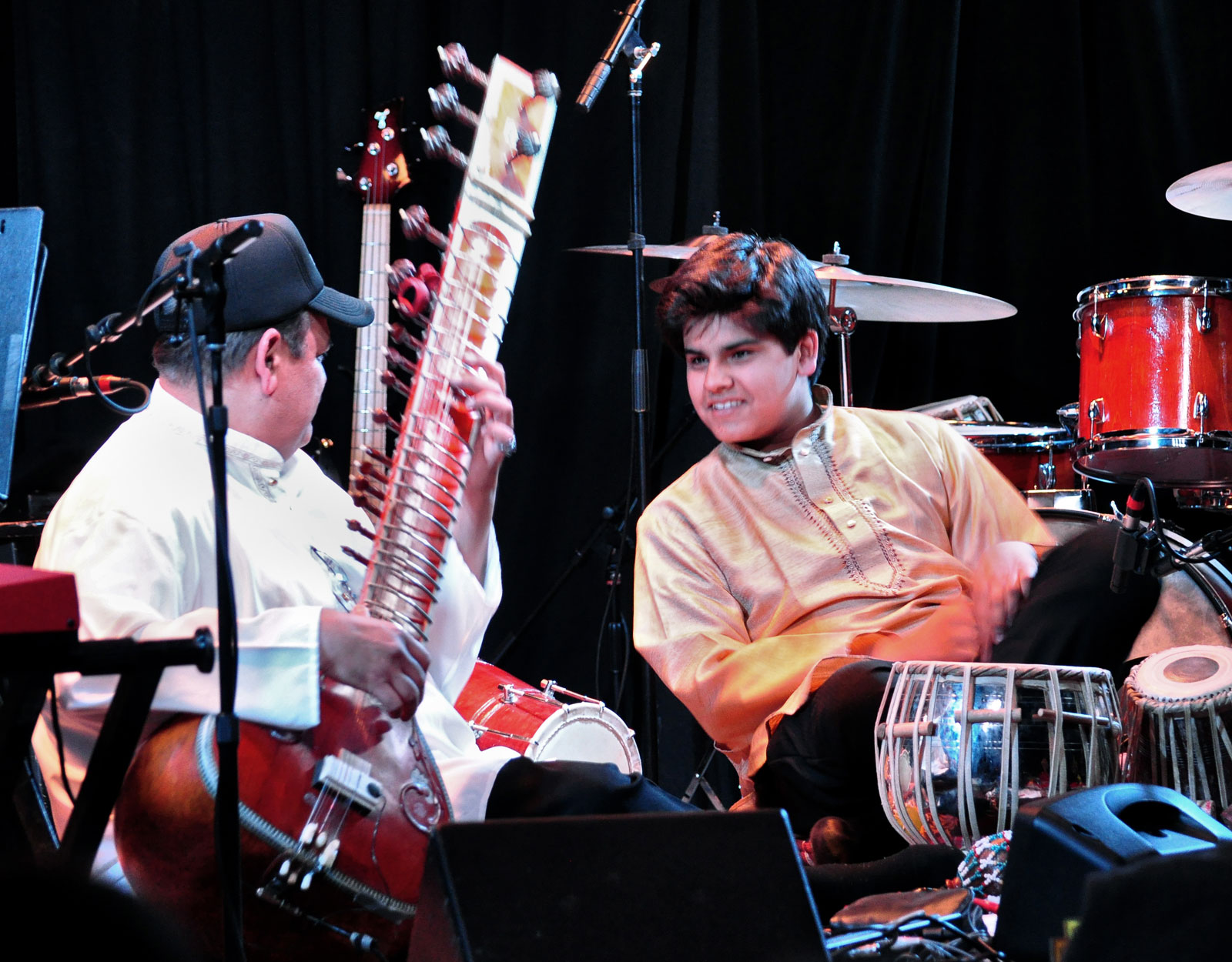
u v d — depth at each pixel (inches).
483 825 144.3
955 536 325.1
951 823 239.1
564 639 553.3
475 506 257.9
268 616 204.2
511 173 234.7
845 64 590.2
